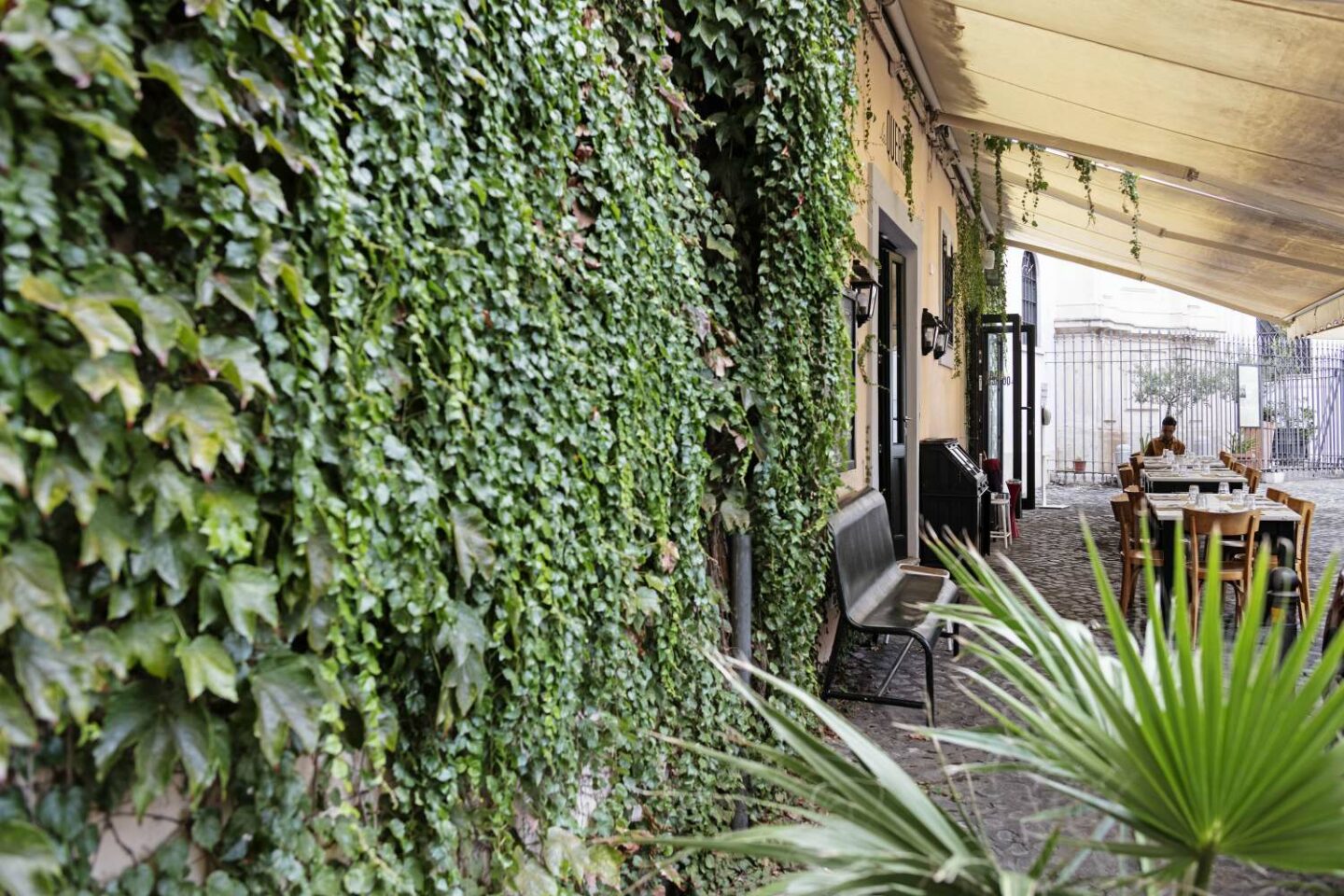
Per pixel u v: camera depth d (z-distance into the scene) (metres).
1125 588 7.64
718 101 3.98
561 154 2.52
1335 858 1.20
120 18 1.28
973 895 1.37
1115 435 22.77
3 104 1.15
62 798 1.30
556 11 2.47
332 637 1.69
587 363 2.66
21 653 1.18
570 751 2.60
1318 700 1.30
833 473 4.48
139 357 1.40
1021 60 6.39
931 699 4.75
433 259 2.00
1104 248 14.12
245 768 1.58
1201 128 6.29
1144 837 1.46
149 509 1.38
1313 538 12.13
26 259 1.19
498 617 2.23
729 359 3.75
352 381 1.74
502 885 2.28
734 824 3.72
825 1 4.10
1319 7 3.81
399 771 1.99
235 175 1.44
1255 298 13.68
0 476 1.11
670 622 3.22
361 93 1.79
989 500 10.88
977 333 13.47
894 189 7.76
